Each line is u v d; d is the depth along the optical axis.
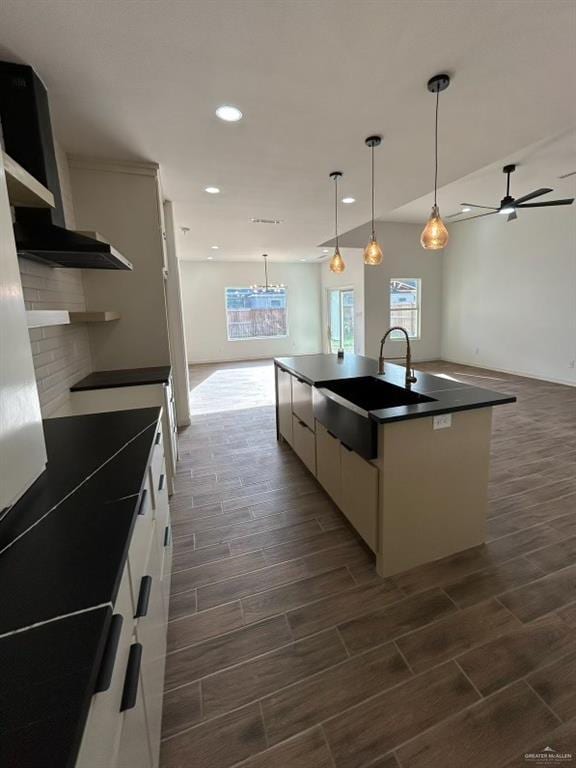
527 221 6.57
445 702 1.29
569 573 1.89
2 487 0.85
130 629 0.88
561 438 3.68
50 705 0.48
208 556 2.10
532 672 1.39
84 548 0.81
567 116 2.48
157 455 1.61
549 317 6.31
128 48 1.75
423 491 1.88
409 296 8.59
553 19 1.64
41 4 1.48
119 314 3.21
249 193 3.94
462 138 2.78
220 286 9.70
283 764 1.13
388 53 1.84
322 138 2.73
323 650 1.51
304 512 2.54
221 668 1.44
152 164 3.11
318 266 10.45
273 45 1.76
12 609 0.65
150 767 0.98
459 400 1.92
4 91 1.85
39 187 1.60
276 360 3.62
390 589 1.82
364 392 2.65
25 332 1.03
